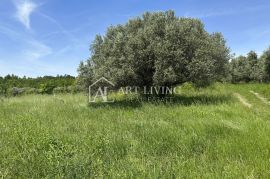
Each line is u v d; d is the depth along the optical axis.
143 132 8.73
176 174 5.51
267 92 24.41
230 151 7.03
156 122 10.31
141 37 17.06
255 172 5.68
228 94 21.00
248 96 23.23
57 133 8.48
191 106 14.26
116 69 16.58
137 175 5.25
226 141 7.76
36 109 14.73
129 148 7.26
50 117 11.88
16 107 16.17
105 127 9.65
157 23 17.42
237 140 7.82
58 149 6.39
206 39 17.88
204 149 7.39
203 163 6.25
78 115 12.83
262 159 6.41
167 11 18.27
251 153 6.86
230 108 13.87
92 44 18.59
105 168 5.68
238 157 6.71
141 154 6.87
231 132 8.87
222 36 19.14
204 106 14.41
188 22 17.69
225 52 18.67
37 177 5.43
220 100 16.95
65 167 5.29
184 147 7.34
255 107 16.81
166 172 5.48
